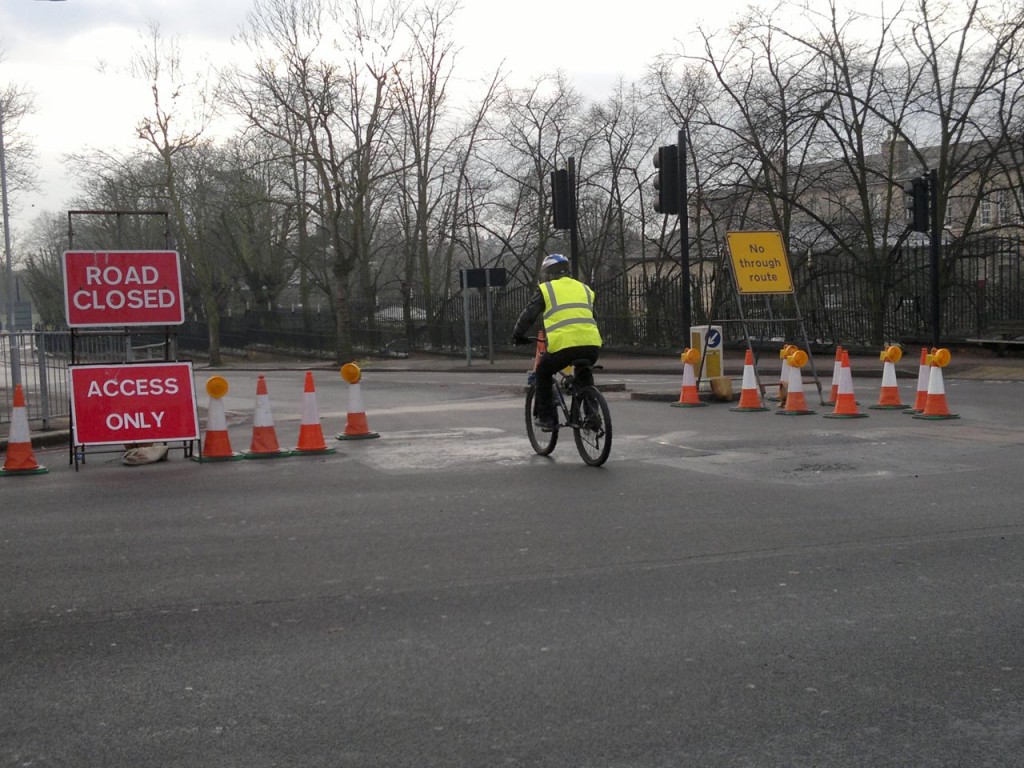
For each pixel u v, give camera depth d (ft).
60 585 19.40
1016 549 20.49
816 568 19.36
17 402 33.99
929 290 86.69
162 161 157.07
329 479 30.78
